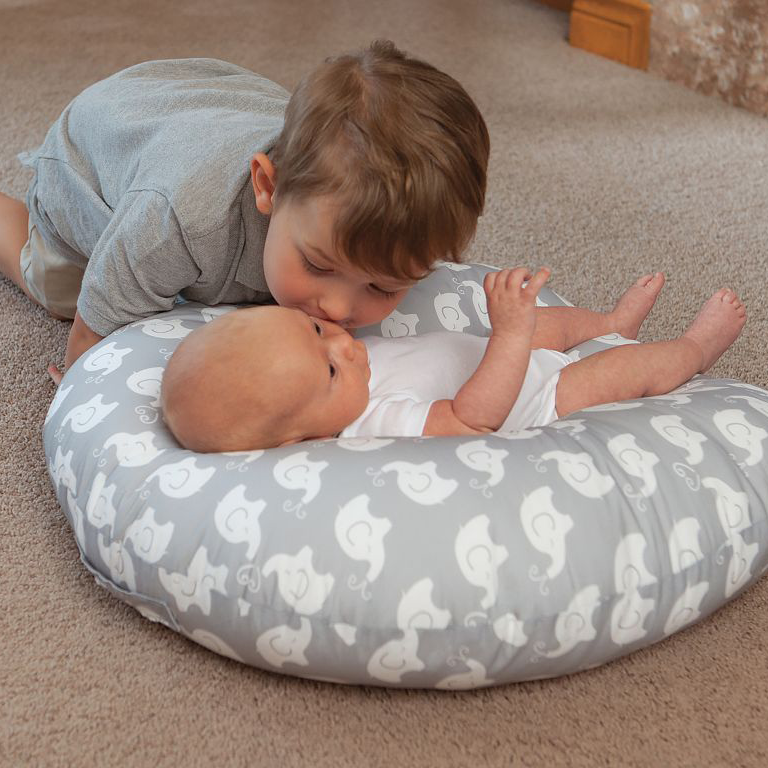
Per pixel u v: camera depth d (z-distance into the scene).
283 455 1.00
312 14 3.02
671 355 1.25
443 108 1.05
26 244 1.59
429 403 1.14
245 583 0.93
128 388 1.14
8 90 2.37
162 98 1.40
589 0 2.83
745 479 1.04
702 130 2.40
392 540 0.92
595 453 1.00
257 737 0.94
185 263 1.25
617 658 1.02
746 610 1.09
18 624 1.05
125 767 0.91
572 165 2.20
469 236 1.09
